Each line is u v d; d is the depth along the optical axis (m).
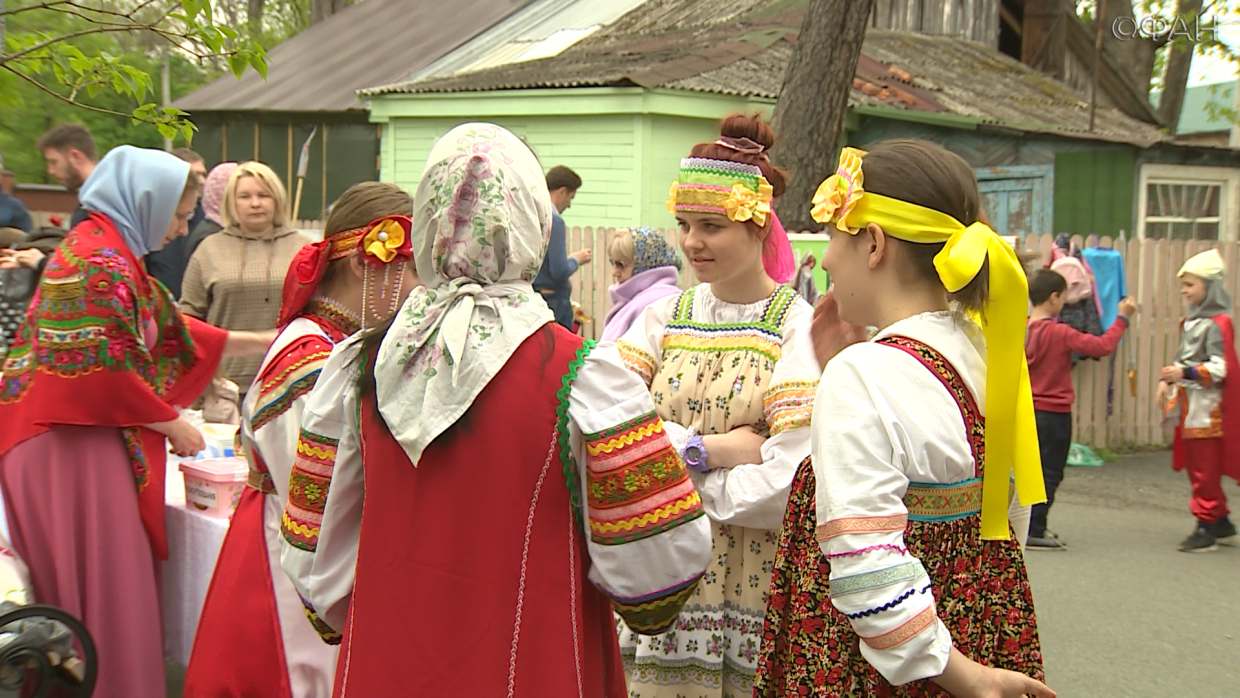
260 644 2.90
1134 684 4.23
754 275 2.77
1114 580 5.59
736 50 12.47
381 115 12.63
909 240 1.89
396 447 1.92
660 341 2.87
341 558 2.08
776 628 1.96
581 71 11.90
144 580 3.36
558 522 1.89
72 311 3.19
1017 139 12.39
